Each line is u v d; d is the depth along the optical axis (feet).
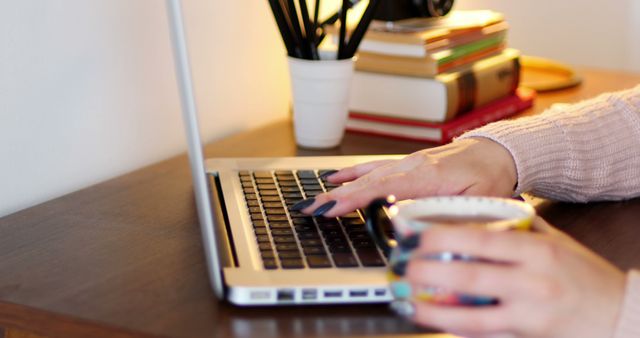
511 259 1.70
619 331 1.71
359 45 3.74
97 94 3.32
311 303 2.13
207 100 3.91
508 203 1.92
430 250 1.71
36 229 2.76
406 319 1.94
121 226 2.77
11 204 3.02
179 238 2.67
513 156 2.83
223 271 2.17
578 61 6.93
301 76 3.59
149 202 3.02
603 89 4.72
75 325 2.13
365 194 2.57
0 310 2.23
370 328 2.04
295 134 3.77
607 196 3.06
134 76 3.48
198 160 2.04
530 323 1.69
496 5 5.78
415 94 3.84
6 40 2.92
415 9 4.12
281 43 4.36
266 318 2.09
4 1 2.89
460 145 2.87
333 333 2.01
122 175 3.35
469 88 3.90
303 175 3.03
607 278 1.77
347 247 2.33
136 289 2.29
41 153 3.11
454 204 1.92
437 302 1.73
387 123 3.90
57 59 3.12
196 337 2.00
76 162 3.27
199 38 3.80
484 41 4.16
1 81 2.92
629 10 7.41
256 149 3.69
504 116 4.13
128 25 3.42
